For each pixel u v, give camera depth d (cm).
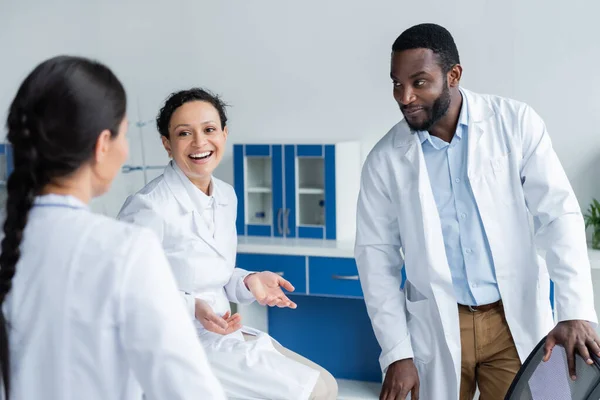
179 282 197
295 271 342
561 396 141
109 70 109
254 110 384
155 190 199
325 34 369
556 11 336
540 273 209
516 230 206
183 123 196
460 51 350
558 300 194
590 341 185
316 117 375
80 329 102
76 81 104
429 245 204
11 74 417
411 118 195
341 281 336
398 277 221
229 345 192
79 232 104
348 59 367
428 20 354
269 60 379
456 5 349
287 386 185
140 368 104
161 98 397
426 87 189
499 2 342
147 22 395
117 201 406
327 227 355
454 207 207
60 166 105
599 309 328
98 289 102
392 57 193
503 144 204
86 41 405
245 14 380
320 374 198
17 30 414
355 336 371
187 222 198
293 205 359
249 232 371
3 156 385
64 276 103
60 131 103
